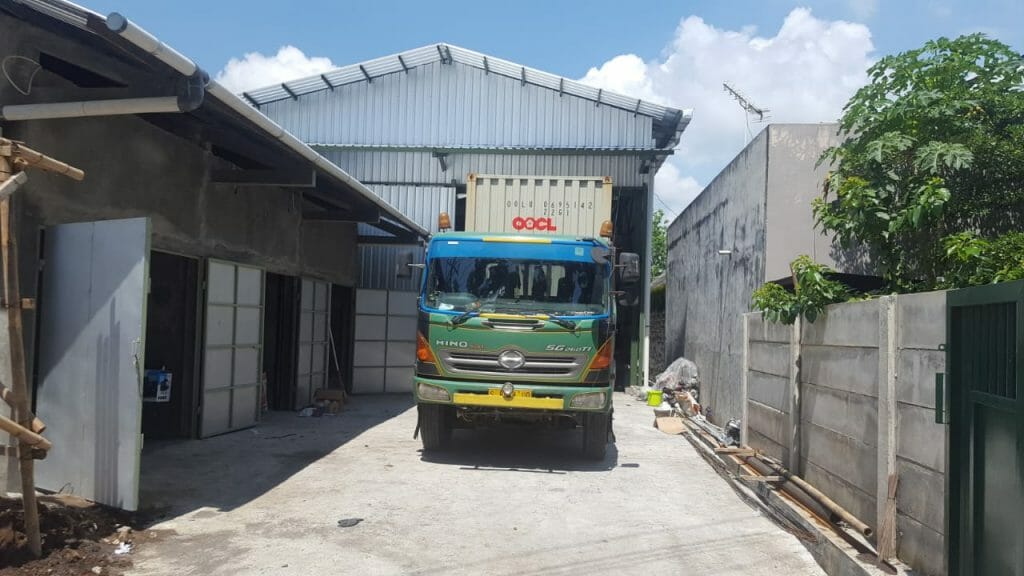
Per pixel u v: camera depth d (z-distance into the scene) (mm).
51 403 6027
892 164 8211
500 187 11453
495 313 8109
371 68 17797
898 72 8211
